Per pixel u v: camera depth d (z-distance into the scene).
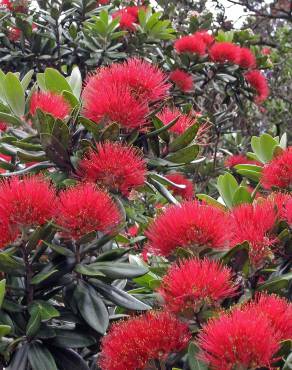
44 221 0.98
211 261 0.99
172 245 1.01
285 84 3.78
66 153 1.09
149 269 1.07
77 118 1.10
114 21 2.49
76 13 2.73
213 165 2.54
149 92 1.09
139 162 1.07
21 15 2.49
